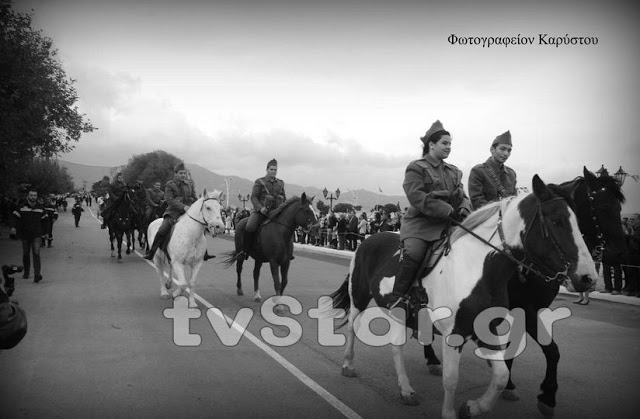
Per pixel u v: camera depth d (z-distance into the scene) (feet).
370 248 17.33
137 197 54.60
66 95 66.74
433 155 15.17
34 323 24.98
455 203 14.89
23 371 18.04
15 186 71.41
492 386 12.67
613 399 16.26
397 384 17.34
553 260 12.42
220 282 40.24
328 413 14.84
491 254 13.17
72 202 333.42
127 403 15.35
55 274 41.86
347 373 18.07
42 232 38.55
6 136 55.57
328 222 76.33
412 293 14.47
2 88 52.21
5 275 12.15
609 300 34.35
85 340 22.16
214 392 16.38
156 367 18.74
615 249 15.48
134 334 23.27
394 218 59.52
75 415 14.42
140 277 41.32
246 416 14.55
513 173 18.06
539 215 12.57
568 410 15.37
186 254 28.91
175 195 32.50
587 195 15.94
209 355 20.36
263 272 47.19
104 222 54.19
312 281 41.60
